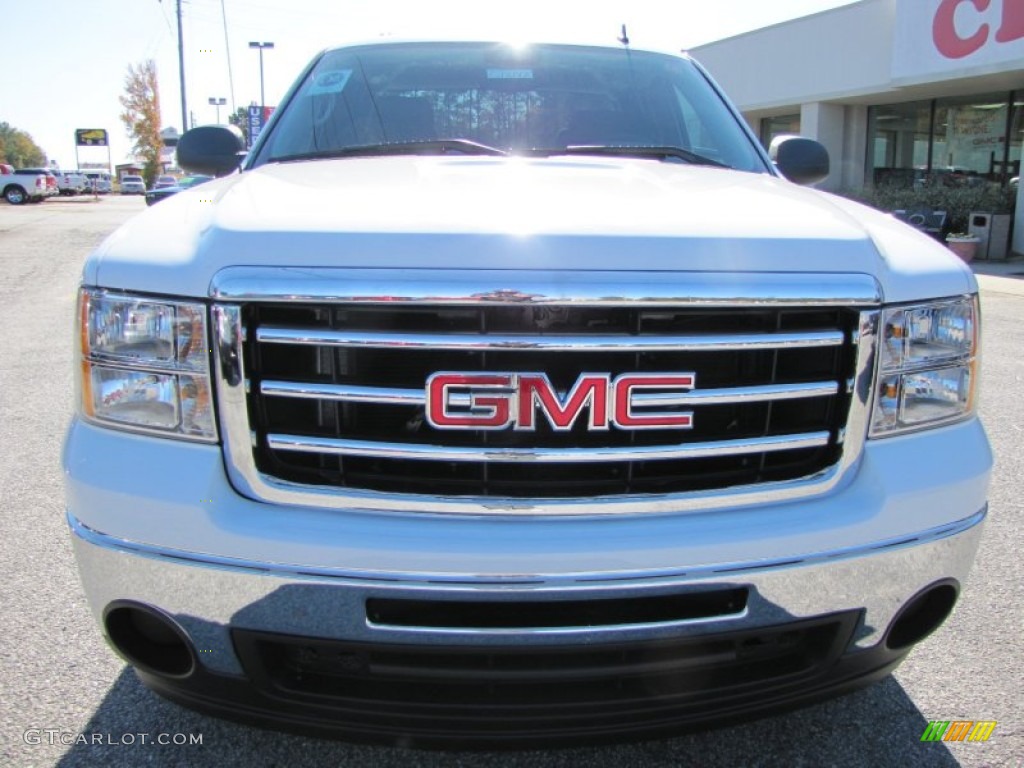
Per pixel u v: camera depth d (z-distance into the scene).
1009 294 10.97
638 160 2.73
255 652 1.76
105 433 1.83
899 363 1.89
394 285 1.64
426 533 1.69
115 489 1.77
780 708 1.92
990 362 6.94
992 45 14.73
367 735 1.81
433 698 1.76
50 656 2.68
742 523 1.77
